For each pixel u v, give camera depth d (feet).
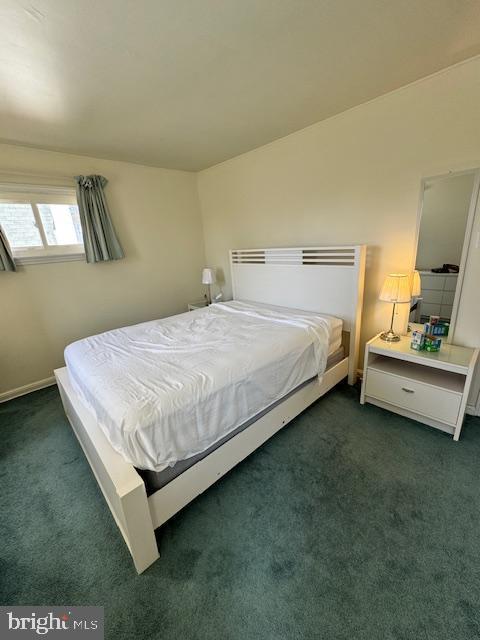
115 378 5.01
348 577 3.62
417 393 6.14
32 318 9.02
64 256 9.30
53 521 4.72
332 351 7.34
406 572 3.63
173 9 3.70
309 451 5.76
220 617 3.34
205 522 4.47
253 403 5.23
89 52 4.41
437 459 5.35
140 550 3.76
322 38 4.48
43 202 8.77
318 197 8.30
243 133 8.20
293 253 8.80
